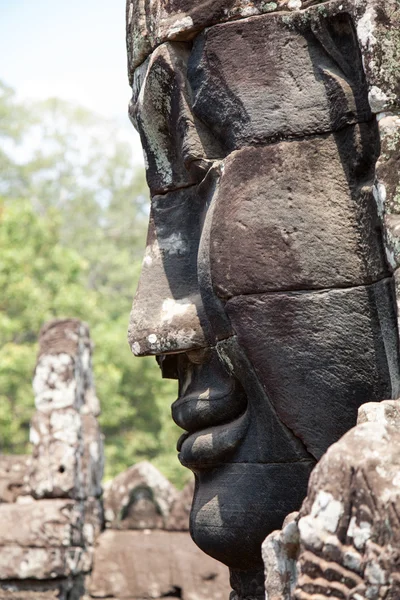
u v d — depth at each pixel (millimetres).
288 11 4496
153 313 4840
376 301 4188
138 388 32250
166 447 29625
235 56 4535
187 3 4691
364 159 4246
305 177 4336
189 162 4727
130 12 5125
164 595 11734
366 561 2971
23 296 29500
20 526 10938
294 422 4262
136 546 11883
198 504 4719
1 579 10891
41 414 11523
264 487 4434
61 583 11016
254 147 4441
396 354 4078
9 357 28000
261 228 4348
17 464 11883
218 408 4641
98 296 38875
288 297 4281
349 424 4188
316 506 3119
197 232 4922
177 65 4742
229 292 4367
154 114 4945
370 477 3041
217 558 4727
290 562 3309
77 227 49344
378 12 4152
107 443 31484
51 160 52406
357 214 4250
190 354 4781
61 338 11906
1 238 30938
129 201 52812
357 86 4293
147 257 5031
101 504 12180
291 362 4262
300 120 4379
